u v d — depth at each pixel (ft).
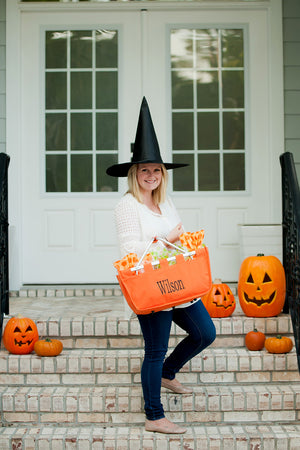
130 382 11.68
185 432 10.36
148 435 10.33
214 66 17.44
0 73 17.19
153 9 17.30
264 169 17.43
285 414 11.05
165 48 17.34
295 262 12.00
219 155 17.44
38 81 17.39
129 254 9.39
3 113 17.20
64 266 17.35
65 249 17.37
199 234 9.77
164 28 17.35
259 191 17.42
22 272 17.31
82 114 17.42
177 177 17.46
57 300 15.88
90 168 17.42
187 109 17.43
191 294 9.43
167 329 9.87
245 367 11.62
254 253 15.90
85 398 11.05
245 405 11.00
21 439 10.42
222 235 17.40
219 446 10.23
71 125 17.43
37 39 17.39
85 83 17.42
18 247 16.93
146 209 10.28
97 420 11.07
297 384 11.63
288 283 12.84
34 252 17.37
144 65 17.31
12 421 11.12
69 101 17.40
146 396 10.25
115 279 17.35
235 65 17.46
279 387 11.40
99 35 17.40
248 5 17.17
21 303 15.39
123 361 11.65
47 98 17.43
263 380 11.66
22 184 17.37
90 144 17.42
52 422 11.10
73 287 17.11
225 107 17.47
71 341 12.43
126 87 17.38
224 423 11.03
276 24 17.12
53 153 17.40
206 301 12.65
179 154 17.44
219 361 11.66
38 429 10.87
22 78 17.39
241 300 12.81
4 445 10.44
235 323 12.38
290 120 17.24
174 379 11.07
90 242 17.35
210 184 17.46
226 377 11.68
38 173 17.37
